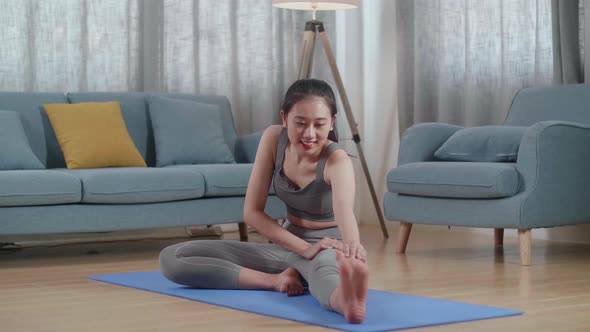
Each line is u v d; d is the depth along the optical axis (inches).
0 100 171.9
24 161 161.6
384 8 225.3
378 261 150.9
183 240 198.5
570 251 165.3
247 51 214.8
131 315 96.1
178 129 184.1
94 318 94.7
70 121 172.1
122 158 173.3
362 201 233.9
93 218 153.6
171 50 207.2
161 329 87.9
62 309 101.1
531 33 187.6
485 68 195.3
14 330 88.2
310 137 96.7
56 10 192.9
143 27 202.5
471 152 158.7
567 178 149.0
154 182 158.4
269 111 216.1
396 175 161.6
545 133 145.9
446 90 202.2
